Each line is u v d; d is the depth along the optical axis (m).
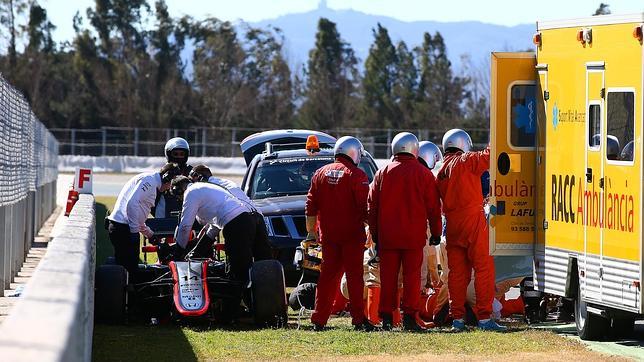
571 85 32.28
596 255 30.89
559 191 32.97
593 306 31.34
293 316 37.22
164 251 35.59
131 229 35.41
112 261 37.28
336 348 28.64
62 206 111.88
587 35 31.34
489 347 29.05
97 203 103.12
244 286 34.41
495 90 34.19
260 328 33.50
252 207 35.09
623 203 29.53
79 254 20.33
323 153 48.81
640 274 28.72
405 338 30.55
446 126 196.62
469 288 34.62
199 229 38.34
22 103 55.31
